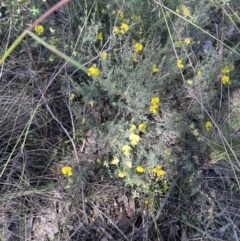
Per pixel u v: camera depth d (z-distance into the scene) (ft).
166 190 1.30
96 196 1.26
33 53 1.40
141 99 1.28
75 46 1.28
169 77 1.35
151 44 1.32
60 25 1.47
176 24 1.34
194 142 1.35
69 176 1.23
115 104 1.28
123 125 1.26
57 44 1.35
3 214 1.20
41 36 1.40
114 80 1.30
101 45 1.34
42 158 1.30
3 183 1.22
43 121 1.33
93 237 1.22
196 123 1.39
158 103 1.30
